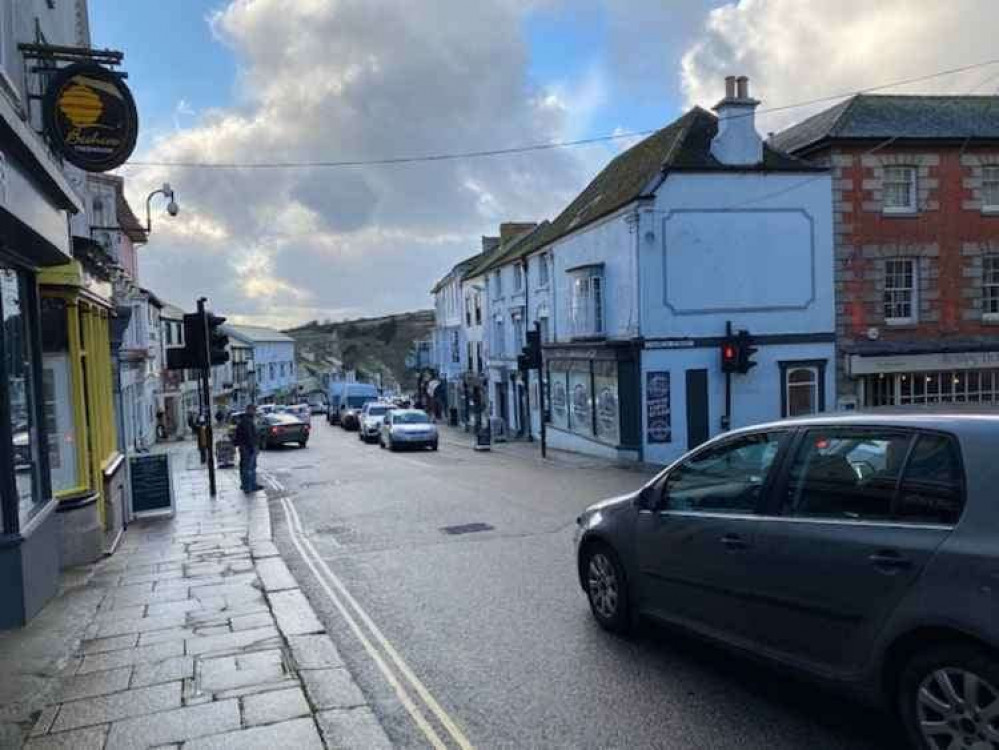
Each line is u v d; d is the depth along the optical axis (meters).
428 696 5.02
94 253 9.87
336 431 48.91
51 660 5.75
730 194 21.64
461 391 48.75
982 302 22.84
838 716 4.54
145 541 10.45
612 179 26.42
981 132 22.56
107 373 11.32
